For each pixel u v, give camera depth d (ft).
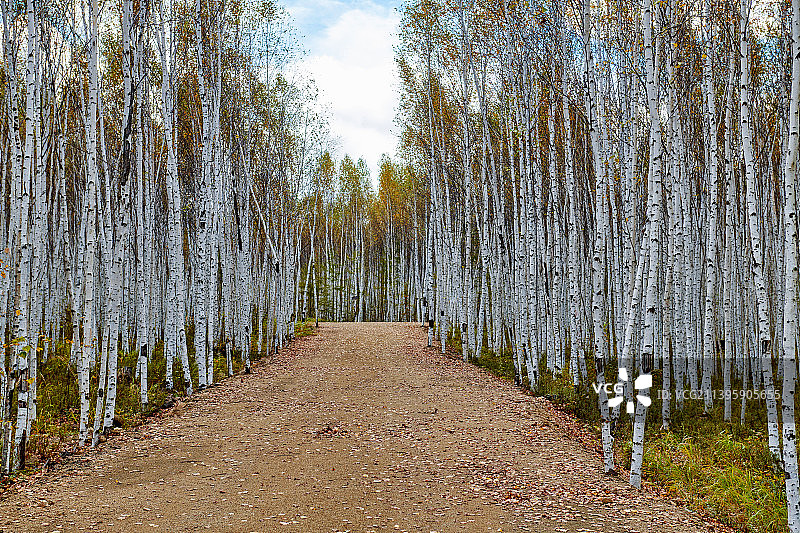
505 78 61.82
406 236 177.58
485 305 87.61
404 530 22.93
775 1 39.11
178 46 59.62
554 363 61.05
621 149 52.80
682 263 50.29
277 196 90.79
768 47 45.75
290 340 95.55
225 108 69.21
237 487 27.73
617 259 56.34
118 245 38.70
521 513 25.04
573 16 42.98
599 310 35.88
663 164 51.85
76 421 39.68
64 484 27.58
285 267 101.14
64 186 48.32
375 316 196.85
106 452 33.45
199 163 70.33
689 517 24.94
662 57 41.14
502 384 58.75
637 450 28.94
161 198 78.95
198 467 30.96
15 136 32.14
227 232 68.90
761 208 57.41
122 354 62.90
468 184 74.95
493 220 85.25
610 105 45.68
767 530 23.56
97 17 33.50
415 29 76.48
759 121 51.24
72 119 58.80
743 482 28.09
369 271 191.93
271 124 83.97
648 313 29.07
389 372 65.92
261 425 41.09
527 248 57.00
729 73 40.55
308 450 34.78
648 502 26.76
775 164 59.21
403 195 148.15
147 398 46.55
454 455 34.22
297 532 22.43
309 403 49.01
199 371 55.77
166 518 23.49
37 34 36.29
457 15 67.26
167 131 51.83
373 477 29.84
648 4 29.35
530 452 35.04
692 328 49.49
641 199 52.75
